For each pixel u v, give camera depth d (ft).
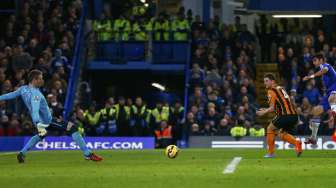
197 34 192.75
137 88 208.23
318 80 175.11
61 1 201.05
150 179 69.56
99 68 198.80
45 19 196.44
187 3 219.20
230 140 163.63
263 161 94.27
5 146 166.61
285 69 181.06
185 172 76.69
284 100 105.40
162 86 198.08
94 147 164.86
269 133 106.42
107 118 171.73
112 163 94.48
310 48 181.57
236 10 221.66
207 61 184.03
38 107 93.86
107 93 208.44
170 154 104.12
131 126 171.42
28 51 187.52
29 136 167.63
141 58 199.11
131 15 204.74
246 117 167.84
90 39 200.34
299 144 107.34
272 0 198.90
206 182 66.13
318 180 67.05
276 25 201.77
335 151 130.72
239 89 175.52
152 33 199.11
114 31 199.41
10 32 192.75
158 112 171.12
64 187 64.28
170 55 198.39
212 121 166.09
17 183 68.13
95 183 66.90
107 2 213.05
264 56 201.05
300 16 199.41
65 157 113.70
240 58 183.01
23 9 196.95
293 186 62.64
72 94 185.98
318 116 155.74
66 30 195.21
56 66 183.32
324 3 197.67
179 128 168.45
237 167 82.69
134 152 130.62
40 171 81.97
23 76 180.04
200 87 178.91
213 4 217.97
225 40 189.67
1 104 173.47
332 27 211.20
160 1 220.64
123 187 63.36
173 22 198.18
